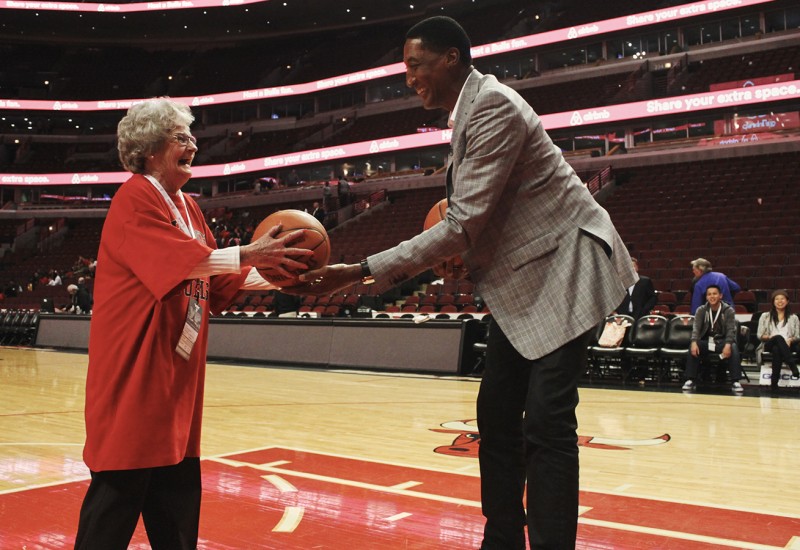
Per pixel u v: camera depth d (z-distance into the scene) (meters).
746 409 5.06
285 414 4.79
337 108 28.14
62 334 12.38
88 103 28.59
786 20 20.53
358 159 22.94
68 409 5.09
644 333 6.80
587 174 18.28
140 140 1.53
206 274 1.42
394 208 19.66
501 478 1.78
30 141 28.78
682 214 13.84
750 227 12.48
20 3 26.28
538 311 1.60
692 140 17.52
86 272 19.06
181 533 1.56
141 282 1.44
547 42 21.97
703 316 6.25
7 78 30.50
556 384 1.57
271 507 2.43
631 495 2.61
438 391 6.18
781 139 16.22
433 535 2.12
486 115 1.57
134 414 1.38
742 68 19.22
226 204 24.75
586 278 1.59
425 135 21.44
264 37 29.94
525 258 1.62
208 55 31.08
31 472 3.01
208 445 3.64
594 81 21.88
